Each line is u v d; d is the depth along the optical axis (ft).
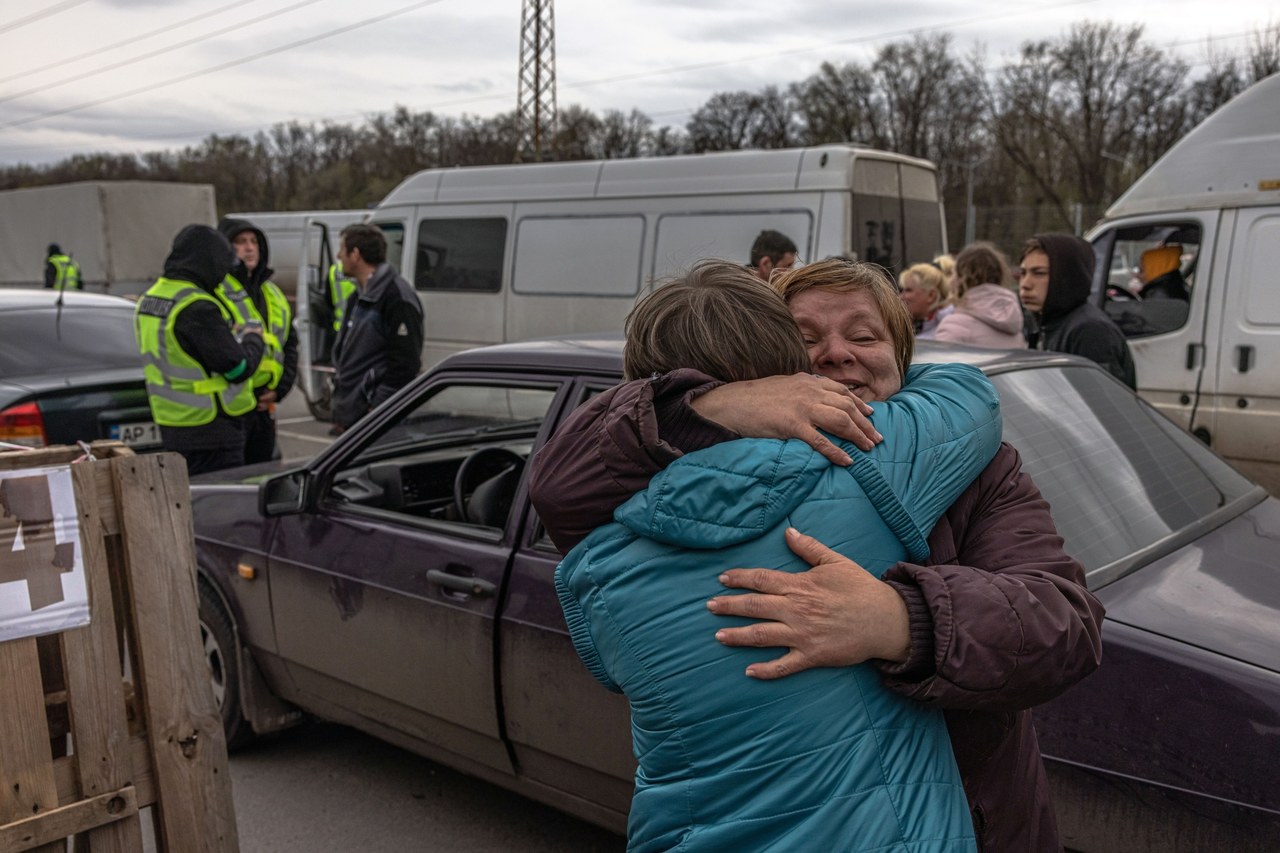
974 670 3.84
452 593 9.24
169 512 6.92
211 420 17.11
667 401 4.27
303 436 35.81
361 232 19.71
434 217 32.78
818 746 3.90
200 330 16.63
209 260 16.85
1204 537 8.25
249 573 11.12
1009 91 163.94
